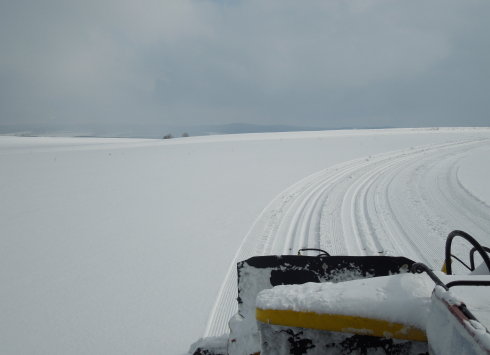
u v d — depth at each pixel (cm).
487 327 97
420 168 1352
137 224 748
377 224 677
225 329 351
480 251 155
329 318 135
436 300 118
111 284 464
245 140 3572
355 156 1859
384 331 126
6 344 338
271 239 618
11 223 779
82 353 320
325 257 204
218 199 962
